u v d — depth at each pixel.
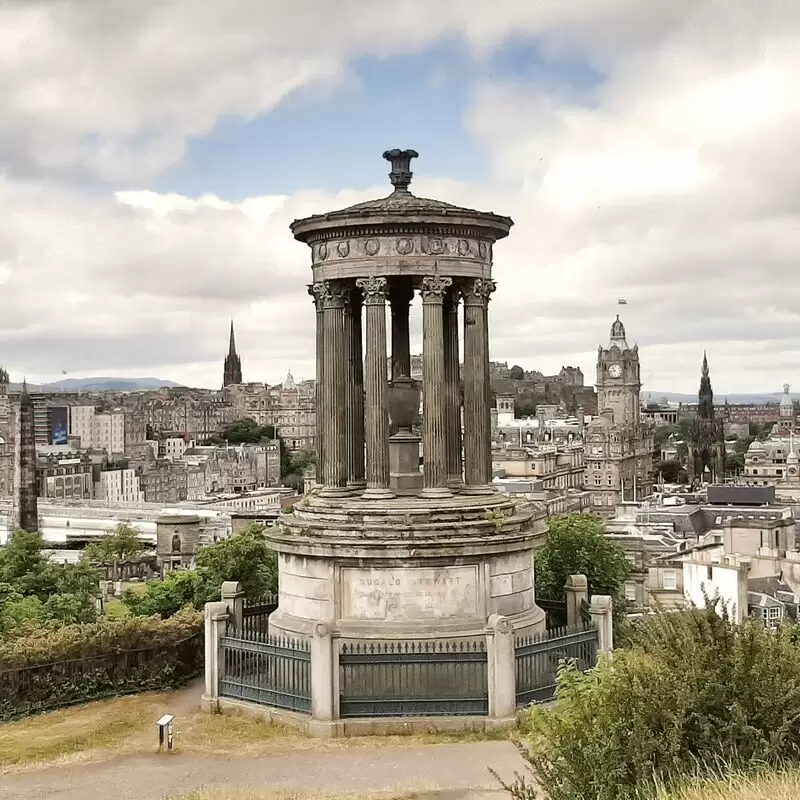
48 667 44.12
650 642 24.69
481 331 42.84
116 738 38.59
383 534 39.59
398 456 43.81
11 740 38.81
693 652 23.38
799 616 31.64
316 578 40.38
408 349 46.47
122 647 46.28
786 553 114.75
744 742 21.95
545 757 23.05
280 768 33.50
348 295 43.56
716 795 19.61
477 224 41.88
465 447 43.00
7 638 47.19
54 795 32.09
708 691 22.67
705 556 109.94
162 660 47.56
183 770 34.09
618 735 21.97
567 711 23.45
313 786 31.62
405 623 39.31
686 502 186.75
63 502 174.25
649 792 20.53
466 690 37.09
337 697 37.09
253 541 65.38
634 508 184.38
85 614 62.25
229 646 40.88
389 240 41.34
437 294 41.44
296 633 40.56
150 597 67.25
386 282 41.62
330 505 41.34
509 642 36.78
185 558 120.69
